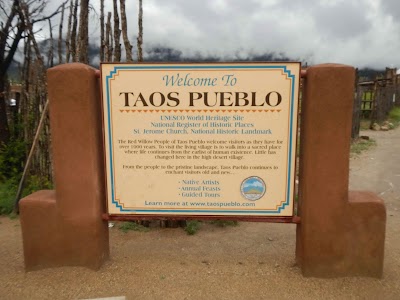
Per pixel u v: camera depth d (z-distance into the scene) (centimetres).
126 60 458
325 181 308
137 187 329
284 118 310
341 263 321
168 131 318
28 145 632
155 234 454
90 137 314
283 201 324
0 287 318
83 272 334
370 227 314
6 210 546
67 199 326
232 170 321
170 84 310
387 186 688
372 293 305
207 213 329
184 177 325
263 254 391
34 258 338
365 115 1908
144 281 328
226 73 305
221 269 352
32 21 654
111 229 467
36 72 603
